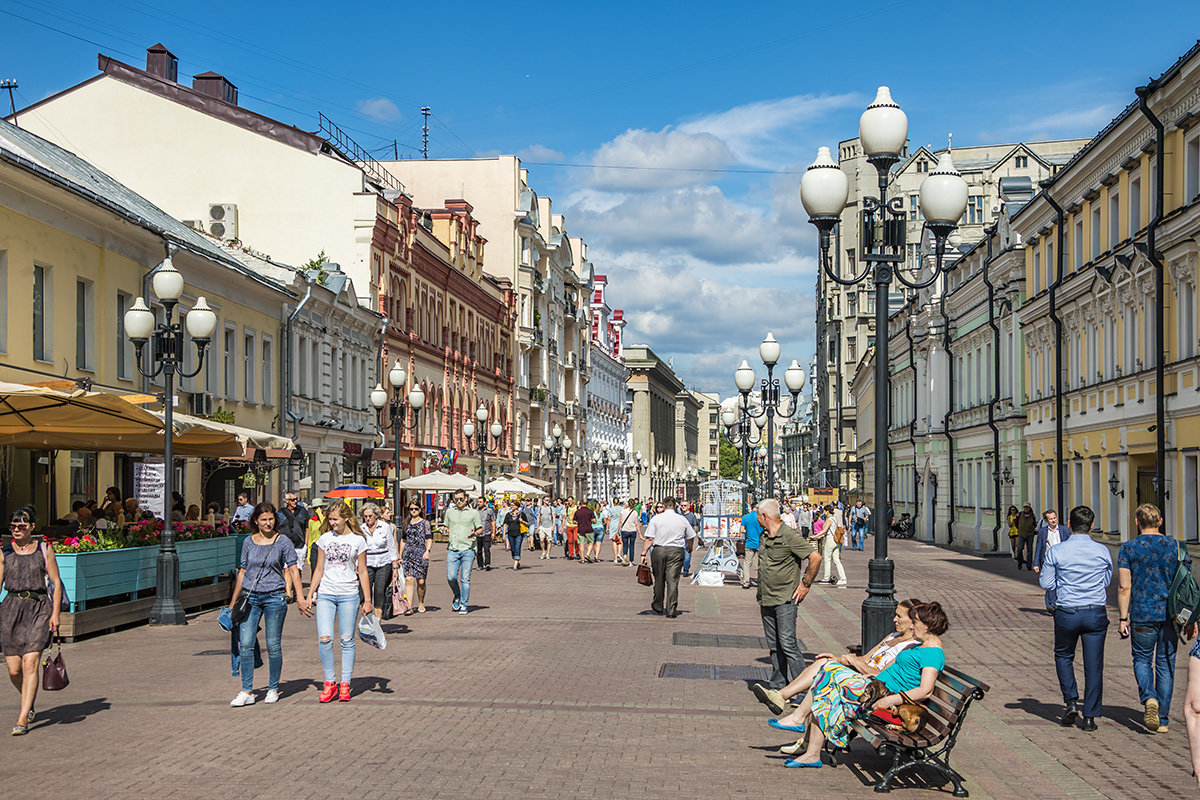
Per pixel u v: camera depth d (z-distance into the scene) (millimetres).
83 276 25891
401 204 51500
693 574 33969
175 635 17750
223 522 23750
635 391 142875
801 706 9961
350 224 47219
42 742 10156
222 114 47281
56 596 10719
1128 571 11391
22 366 23375
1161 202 29250
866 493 92750
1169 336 29188
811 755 9555
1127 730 11242
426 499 56094
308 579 27312
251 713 11508
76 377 25625
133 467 28656
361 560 12461
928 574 35281
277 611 12094
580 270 101812
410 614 21375
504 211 75125
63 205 24609
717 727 11047
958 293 54906
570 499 45094
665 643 17344
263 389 37312
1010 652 16984
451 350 61219
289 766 9297
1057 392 39125
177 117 47031
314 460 42125
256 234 47125
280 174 47062
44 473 24812
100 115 46938
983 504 51156
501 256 75125
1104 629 11273
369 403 48750
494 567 37656
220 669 14328
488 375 69250
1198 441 27375
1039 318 41781
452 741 10273
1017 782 9172
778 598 12570
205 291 32344
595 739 10430
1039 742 10680
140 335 19609
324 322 42906
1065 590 11375
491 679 13703
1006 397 47219
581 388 98562
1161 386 29297
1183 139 28312
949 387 57781
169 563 19188
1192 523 28312
